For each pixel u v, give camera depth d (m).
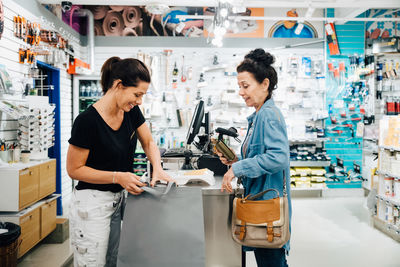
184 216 1.34
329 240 3.88
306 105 6.27
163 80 6.32
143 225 1.33
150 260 1.28
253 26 6.37
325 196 6.23
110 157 1.42
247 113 6.22
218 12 4.35
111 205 1.46
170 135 6.30
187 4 4.81
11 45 3.62
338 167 6.26
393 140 3.83
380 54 6.20
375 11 6.27
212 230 1.94
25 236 3.06
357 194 6.27
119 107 1.37
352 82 6.34
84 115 1.35
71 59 5.48
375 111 6.33
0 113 3.40
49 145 3.85
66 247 3.63
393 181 3.96
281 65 6.25
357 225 4.45
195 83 6.34
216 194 1.92
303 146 6.20
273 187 1.62
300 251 3.54
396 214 3.82
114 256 1.47
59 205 4.87
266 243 1.56
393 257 3.38
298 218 4.78
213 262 1.94
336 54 6.28
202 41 6.32
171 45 6.31
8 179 2.98
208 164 2.42
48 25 4.54
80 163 1.36
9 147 3.47
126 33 6.32
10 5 3.62
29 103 3.64
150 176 2.00
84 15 5.99
